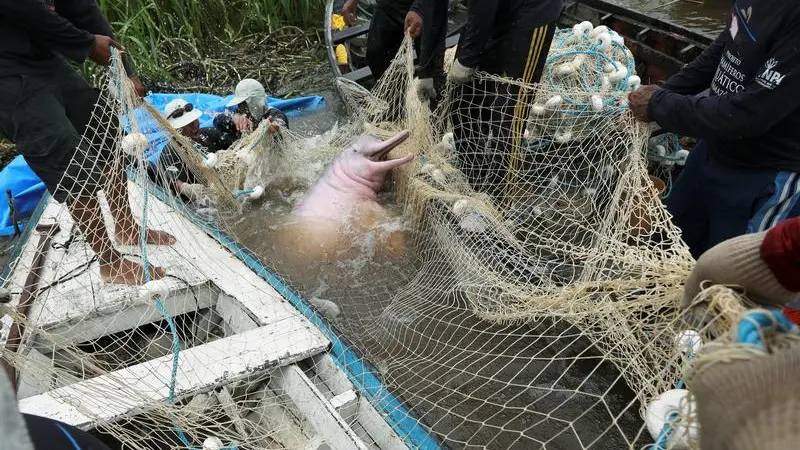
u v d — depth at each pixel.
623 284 2.86
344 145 5.05
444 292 3.71
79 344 3.34
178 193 4.52
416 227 4.31
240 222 4.46
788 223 1.77
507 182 4.24
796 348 1.17
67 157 3.28
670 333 2.65
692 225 3.64
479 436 2.83
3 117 3.14
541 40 3.87
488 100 4.19
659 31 5.14
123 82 3.33
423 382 3.09
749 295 1.93
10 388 1.18
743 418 1.12
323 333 3.10
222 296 3.49
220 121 5.06
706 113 2.92
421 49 4.23
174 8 7.44
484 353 3.26
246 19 7.83
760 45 2.78
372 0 6.93
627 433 2.81
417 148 4.55
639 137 3.53
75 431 1.37
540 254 3.81
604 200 3.94
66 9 3.54
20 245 3.98
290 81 6.84
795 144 2.92
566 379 3.09
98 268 3.60
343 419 2.64
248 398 3.09
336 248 4.17
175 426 2.69
